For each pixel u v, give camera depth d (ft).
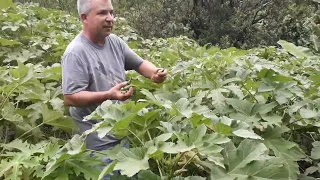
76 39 10.39
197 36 38.83
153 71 11.50
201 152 7.11
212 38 37.32
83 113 10.46
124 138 8.80
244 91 10.75
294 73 13.43
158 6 37.40
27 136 10.88
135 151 7.36
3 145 9.70
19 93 12.01
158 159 7.50
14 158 8.79
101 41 10.62
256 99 10.21
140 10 37.29
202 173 8.61
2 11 21.47
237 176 7.21
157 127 8.04
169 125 8.02
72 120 10.39
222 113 9.49
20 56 16.34
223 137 7.30
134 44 19.94
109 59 10.74
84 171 8.23
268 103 10.13
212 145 7.16
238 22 37.27
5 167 8.59
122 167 6.91
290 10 37.81
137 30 34.88
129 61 11.57
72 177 8.54
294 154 8.95
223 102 9.74
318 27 14.62
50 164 7.86
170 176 7.66
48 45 17.12
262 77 10.36
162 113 9.02
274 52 17.94
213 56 12.07
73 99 9.91
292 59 16.56
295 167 8.75
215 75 11.27
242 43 38.01
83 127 10.52
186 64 11.65
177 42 20.51
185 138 7.40
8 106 10.66
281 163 7.34
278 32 37.52
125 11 37.73
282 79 10.26
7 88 11.35
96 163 8.39
